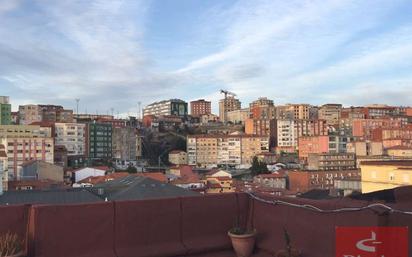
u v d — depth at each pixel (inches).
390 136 5418.3
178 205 199.9
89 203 182.7
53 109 6565.0
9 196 1035.3
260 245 201.5
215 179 3531.0
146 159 6225.4
